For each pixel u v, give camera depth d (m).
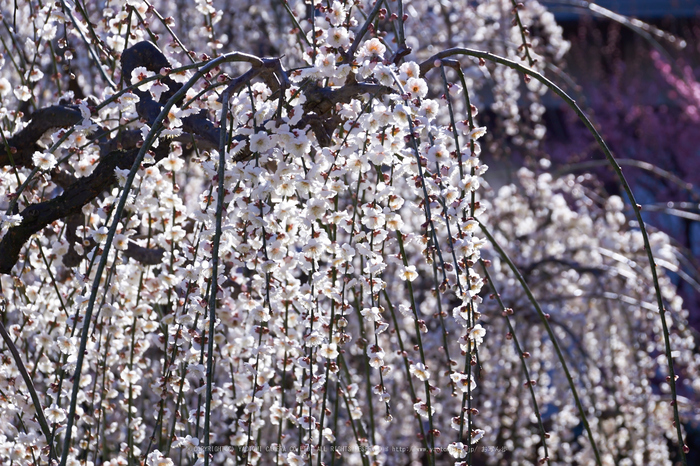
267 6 3.74
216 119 2.35
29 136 2.45
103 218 2.29
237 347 2.45
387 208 2.19
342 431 3.38
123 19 2.44
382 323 2.20
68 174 2.51
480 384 3.89
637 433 3.97
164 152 2.33
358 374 3.63
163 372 2.32
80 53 3.03
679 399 3.93
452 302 3.69
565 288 4.08
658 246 4.07
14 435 2.40
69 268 2.54
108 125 2.44
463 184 2.15
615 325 4.04
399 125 2.13
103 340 2.48
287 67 3.76
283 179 2.16
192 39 3.68
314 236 2.17
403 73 2.15
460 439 2.12
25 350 2.55
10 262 2.37
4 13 3.02
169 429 2.49
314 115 2.24
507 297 3.82
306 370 2.33
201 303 2.18
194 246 2.24
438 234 3.11
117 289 2.40
